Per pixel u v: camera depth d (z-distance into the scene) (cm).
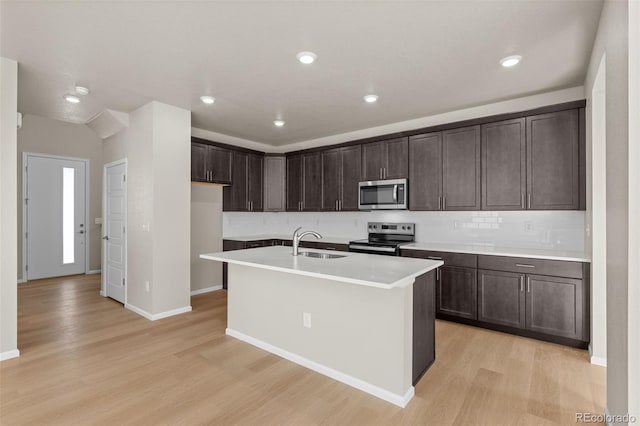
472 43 242
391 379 218
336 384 239
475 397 221
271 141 573
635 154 141
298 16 210
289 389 232
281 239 533
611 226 177
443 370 257
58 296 470
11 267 274
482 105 383
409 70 288
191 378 246
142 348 297
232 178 511
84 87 328
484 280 340
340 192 489
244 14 208
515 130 346
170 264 385
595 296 266
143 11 205
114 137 439
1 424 192
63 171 603
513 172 347
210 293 496
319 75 300
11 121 270
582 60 269
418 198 413
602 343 264
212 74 298
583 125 309
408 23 217
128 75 300
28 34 232
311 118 435
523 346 301
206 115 422
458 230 416
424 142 409
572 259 294
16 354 278
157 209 372
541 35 231
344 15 208
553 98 340
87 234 631
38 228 575
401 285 199
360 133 497
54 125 591
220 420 197
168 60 271
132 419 198
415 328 236
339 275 211
